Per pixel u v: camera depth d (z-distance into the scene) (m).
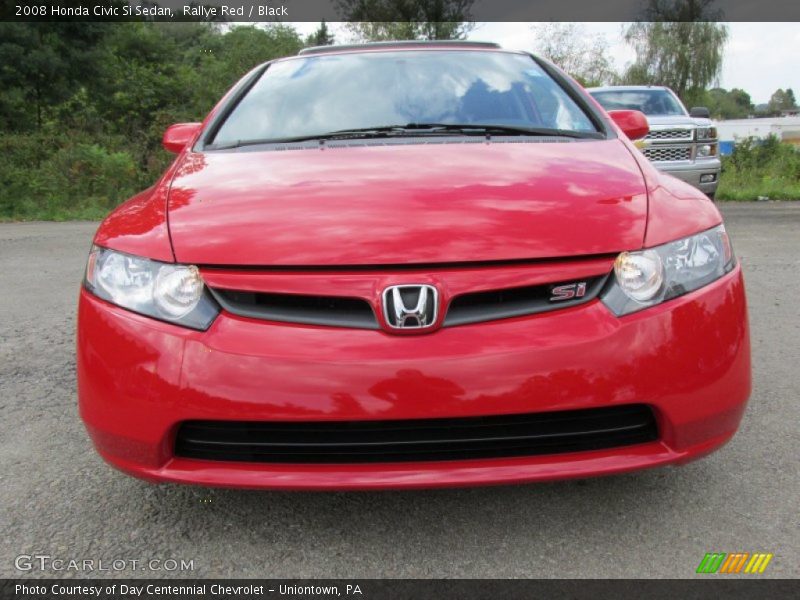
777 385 3.14
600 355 1.76
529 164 2.25
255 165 2.34
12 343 3.96
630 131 3.01
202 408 1.76
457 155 2.33
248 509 2.17
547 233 1.87
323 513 2.15
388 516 2.12
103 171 12.86
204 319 1.81
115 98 19.55
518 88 2.94
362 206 1.97
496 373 1.72
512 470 1.78
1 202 11.40
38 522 2.11
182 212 2.04
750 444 2.55
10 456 2.56
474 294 1.79
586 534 2.01
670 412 1.81
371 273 1.80
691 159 8.92
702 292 1.90
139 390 1.80
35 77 17.72
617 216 1.95
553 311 1.81
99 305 1.92
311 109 2.83
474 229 1.87
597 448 1.84
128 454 1.86
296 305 1.81
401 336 1.75
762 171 15.47
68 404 3.06
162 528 2.07
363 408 1.71
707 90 34.19
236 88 3.10
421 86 2.93
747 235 7.65
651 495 2.21
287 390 1.73
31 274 5.93
